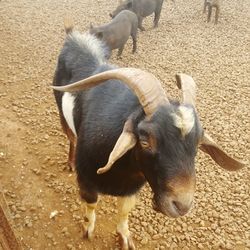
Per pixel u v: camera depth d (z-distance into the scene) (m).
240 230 1.11
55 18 2.43
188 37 2.33
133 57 2.07
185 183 0.61
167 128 0.61
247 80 1.89
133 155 0.70
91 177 0.84
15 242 0.76
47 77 1.76
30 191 1.16
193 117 0.61
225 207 1.18
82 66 0.96
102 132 0.77
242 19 2.60
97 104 0.82
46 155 1.30
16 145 1.33
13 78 1.73
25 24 2.30
